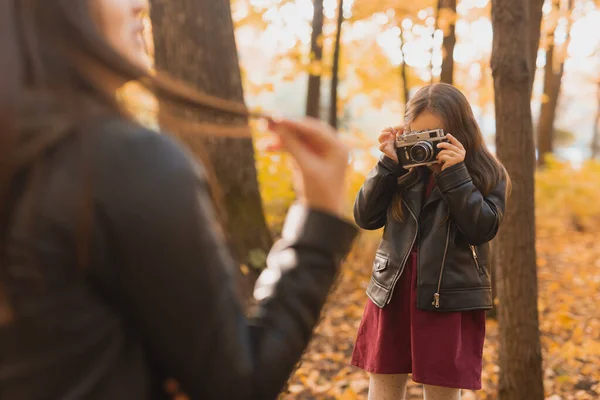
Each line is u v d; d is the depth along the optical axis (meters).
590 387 3.80
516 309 2.97
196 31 3.76
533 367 2.99
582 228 11.06
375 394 2.60
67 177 0.61
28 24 0.64
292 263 0.75
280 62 7.86
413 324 2.42
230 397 0.66
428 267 2.40
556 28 7.84
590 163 12.20
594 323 5.25
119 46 0.75
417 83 9.51
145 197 0.61
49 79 0.64
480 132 2.51
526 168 2.92
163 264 0.61
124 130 0.64
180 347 0.64
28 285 0.61
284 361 0.71
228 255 0.70
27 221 0.60
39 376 0.62
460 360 2.40
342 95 9.89
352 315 5.41
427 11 7.73
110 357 0.64
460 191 2.32
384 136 2.55
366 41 9.17
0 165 0.59
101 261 0.61
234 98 3.90
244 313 0.72
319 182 0.78
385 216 2.67
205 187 0.69
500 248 3.01
